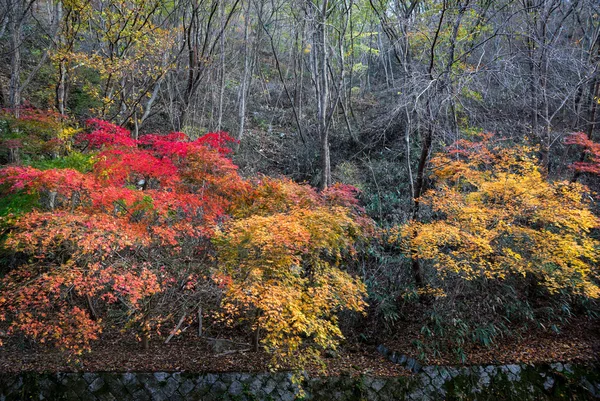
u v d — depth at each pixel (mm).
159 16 11430
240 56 16969
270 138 15148
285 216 5598
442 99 6910
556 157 10711
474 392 6496
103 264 5340
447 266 6387
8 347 6355
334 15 13078
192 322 7188
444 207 6754
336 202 7031
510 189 6535
